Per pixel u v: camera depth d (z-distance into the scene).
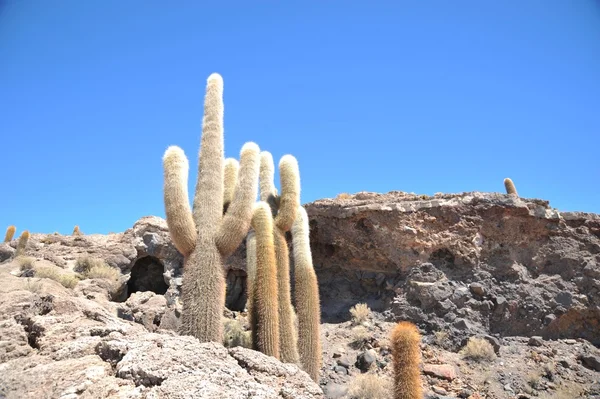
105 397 4.18
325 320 14.68
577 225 14.55
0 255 18.75
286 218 9.88
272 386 4.88
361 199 17.17
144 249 18.61
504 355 11.99
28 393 4.24
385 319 13.75
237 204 8.29
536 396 10.38
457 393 10.37
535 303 13.21
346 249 15.65
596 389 10.64
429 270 14.04
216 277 7.85
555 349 12.20
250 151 8.74
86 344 5.33
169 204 8.05
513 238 14.27
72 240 19.72
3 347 5.31
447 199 15.15
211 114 9.09
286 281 9.35
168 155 8.43
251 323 8.80
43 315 6.54
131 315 13.68
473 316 13.02
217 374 4.61
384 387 10.27
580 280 13.52
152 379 4.44
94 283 15.52
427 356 11.91
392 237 14.66
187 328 7.58
